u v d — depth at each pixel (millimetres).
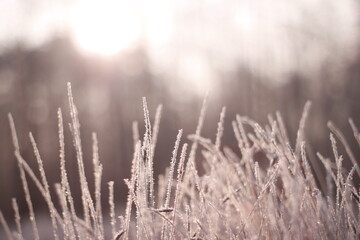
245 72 31125
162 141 18844
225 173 2293
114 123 30859
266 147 2205
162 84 33625
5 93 28125
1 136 26297
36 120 28266
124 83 32812
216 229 2094
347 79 27750
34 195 19125
